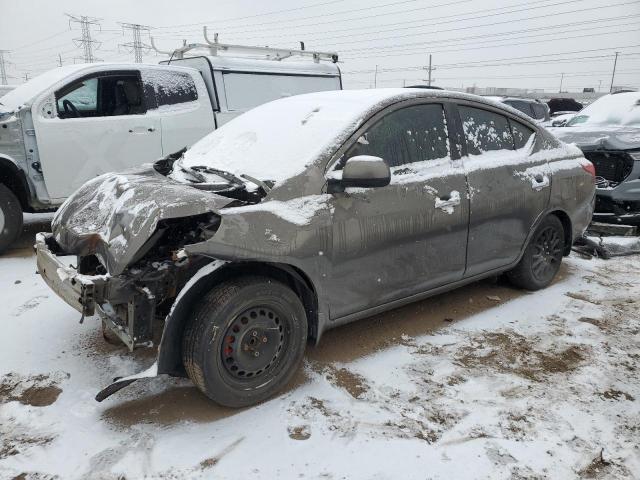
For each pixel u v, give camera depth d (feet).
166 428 8.76
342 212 9.93
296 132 10.98
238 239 8.71
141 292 8.75
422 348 11.63
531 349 11.66
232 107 24.03
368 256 10.42
